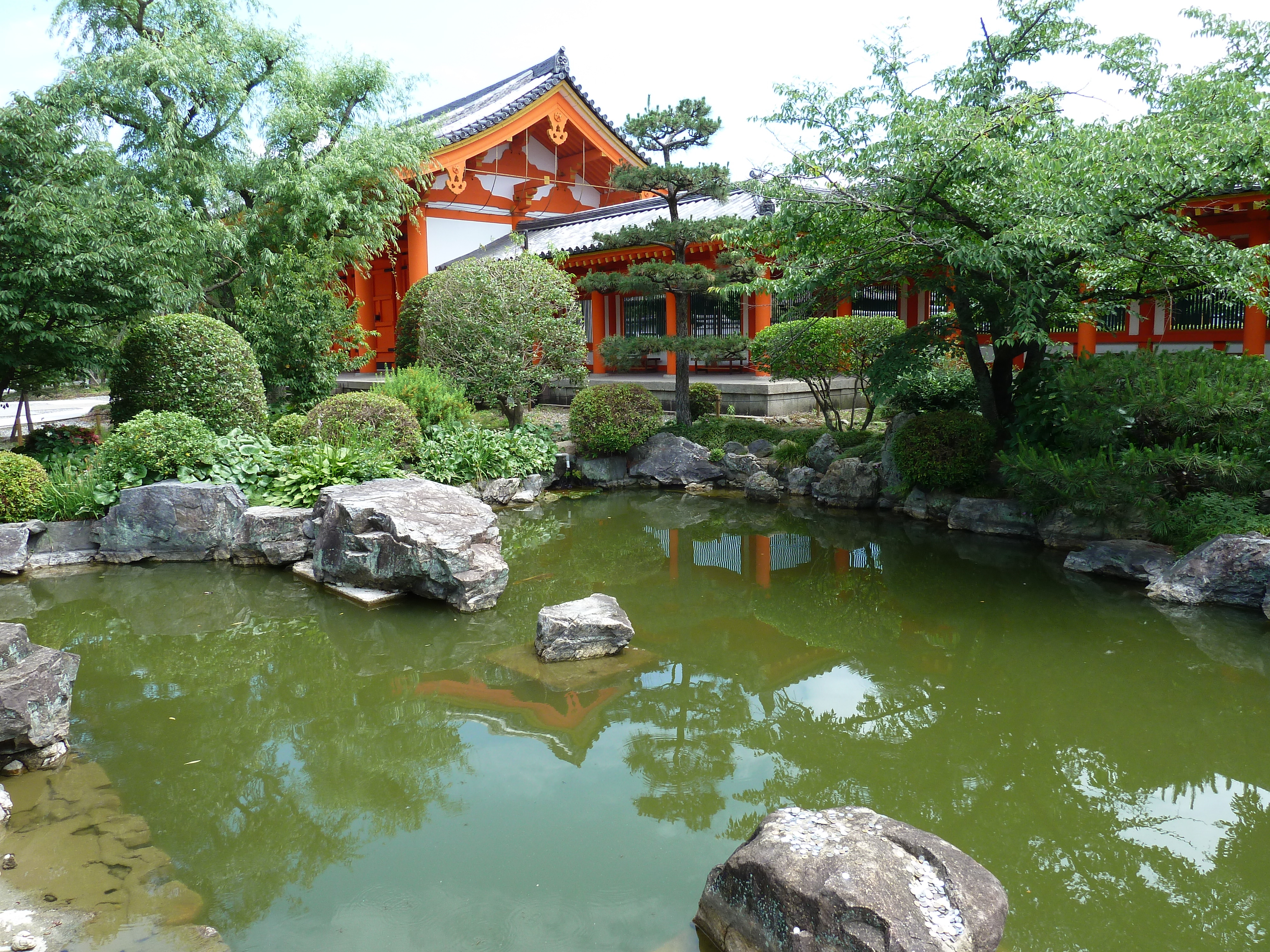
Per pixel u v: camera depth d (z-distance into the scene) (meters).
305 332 14.25
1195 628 6.96
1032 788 4.70
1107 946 3.46
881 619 7.49
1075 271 9.16
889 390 10.52
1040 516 9.57
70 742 5.35
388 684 6.23
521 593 8.34
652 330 19.36
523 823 4.40
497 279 13.29
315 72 17.02
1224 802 4.57
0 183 10.22
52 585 8.47
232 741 5.37
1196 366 8.46
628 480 13.48
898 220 9.19
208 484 9.35
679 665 6.54
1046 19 9.30
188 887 3.86
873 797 4.62
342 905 3.73
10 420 20.73
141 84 14.17
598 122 22.16
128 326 12.22
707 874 3.96
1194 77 8.57
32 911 3.64
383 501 8.41
